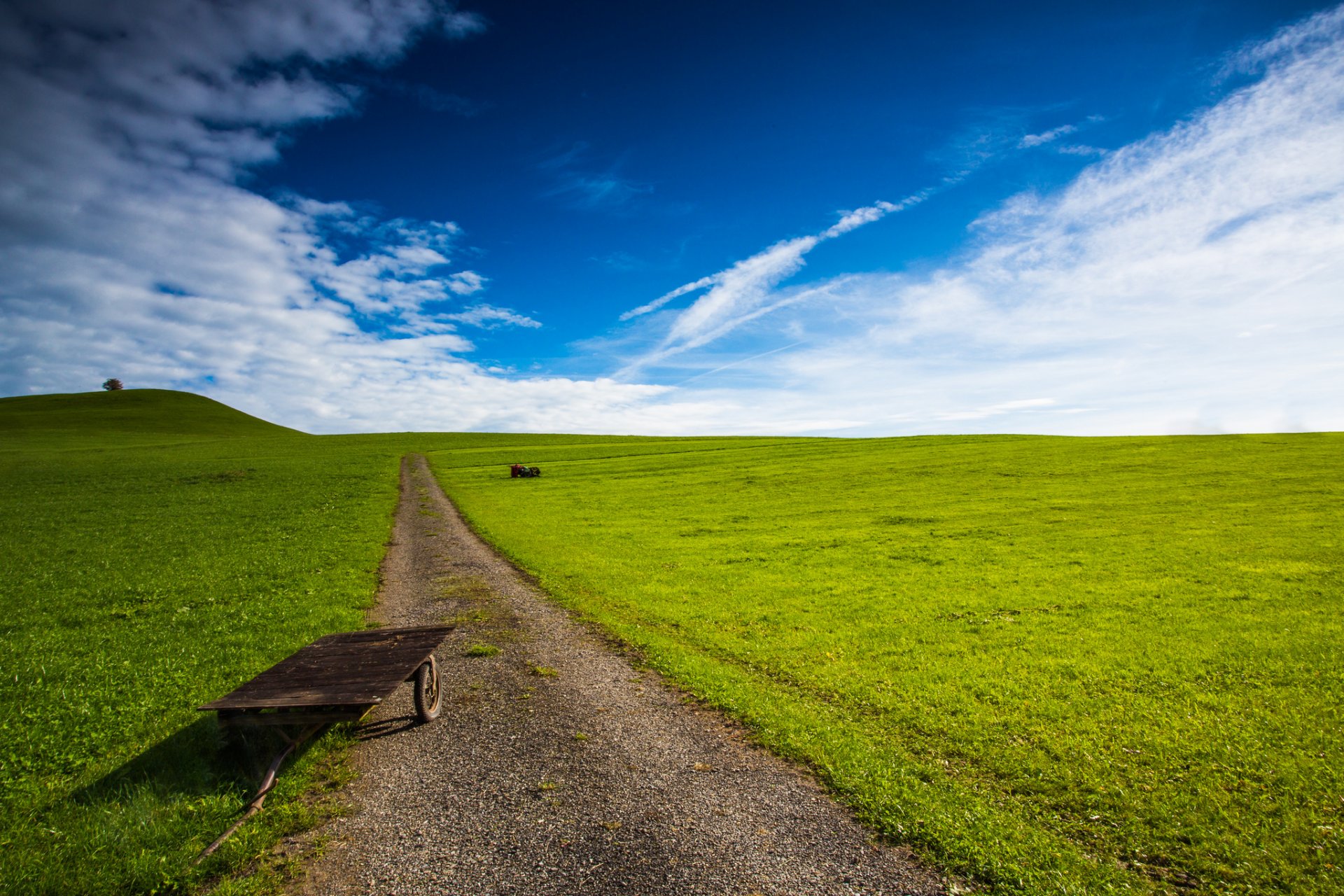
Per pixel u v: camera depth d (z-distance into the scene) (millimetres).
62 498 49125
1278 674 13461
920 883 7164
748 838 8039
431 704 12500
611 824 8383
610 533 34719
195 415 142000
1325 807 8602
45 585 23312
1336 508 30438
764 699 12781
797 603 20672
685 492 51312
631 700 12875
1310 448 50031
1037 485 43500
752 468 65812
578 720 11914
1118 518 31719
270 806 8781
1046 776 9711
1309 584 19859
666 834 8133
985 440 80125
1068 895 6863
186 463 74438
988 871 7305
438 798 9125
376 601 21469
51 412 131500
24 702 12344
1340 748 10242
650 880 7215
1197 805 8781
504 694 13297
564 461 81312
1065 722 11617
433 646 12148
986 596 20656
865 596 21188
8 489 53844
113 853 7582
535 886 7141
